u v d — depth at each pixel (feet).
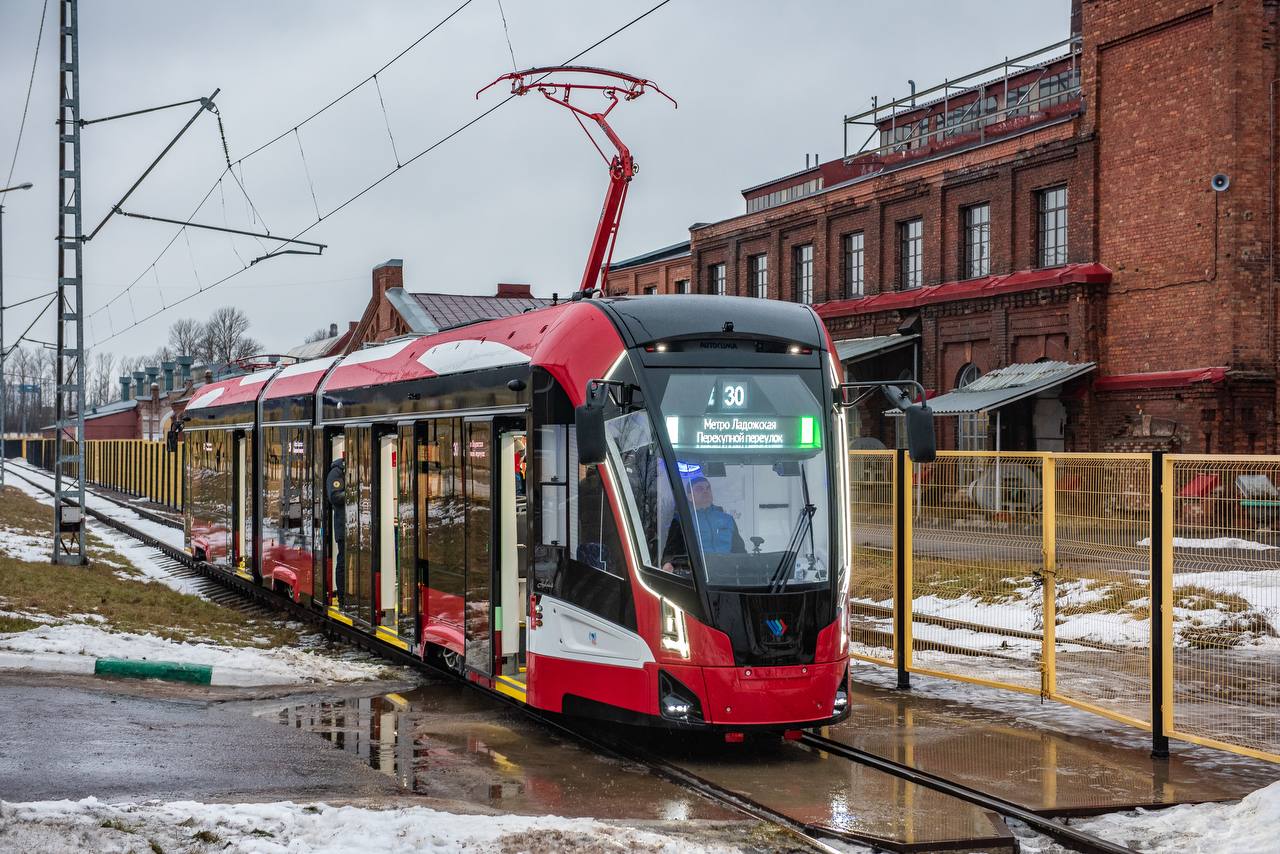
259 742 31.55
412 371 43.88
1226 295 85.76
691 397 30.94
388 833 21.80
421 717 36.47
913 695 38.73
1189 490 30.58
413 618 42.45
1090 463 33.86
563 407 32.78
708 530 30.07
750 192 173.37
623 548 30.73
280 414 61.11
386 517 46.68
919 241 117.80
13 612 49.19
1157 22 90.17
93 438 342.64
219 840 20.84
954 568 39.17
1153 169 91.40
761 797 27.20
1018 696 37.65
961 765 29.89
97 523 143.64
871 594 42.57
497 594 35.86
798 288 136.26
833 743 32.14
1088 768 29.71
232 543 69.82
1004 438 102.68
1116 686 33.04
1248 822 24.04
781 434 31.27
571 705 32.17
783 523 30.68
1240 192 85.46
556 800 26.91
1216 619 29.99
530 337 35.22
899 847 23.50
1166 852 23.49
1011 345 103.71
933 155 131.03
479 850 21.18
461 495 38.55
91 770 27.37
